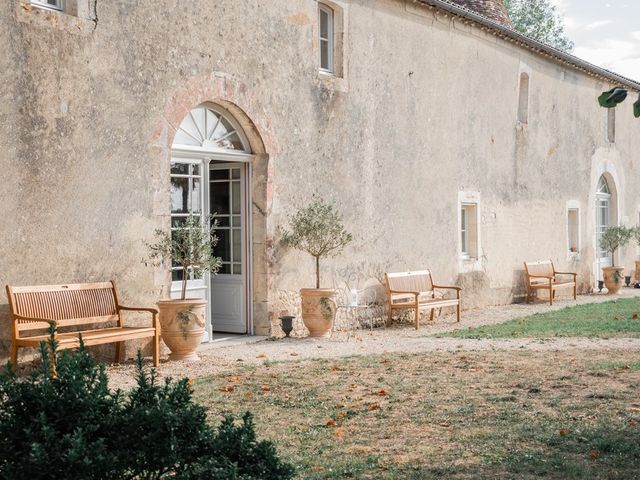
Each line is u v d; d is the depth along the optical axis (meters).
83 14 8.66
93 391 3.46
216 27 10.28
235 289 11.27
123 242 9.10
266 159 11.03
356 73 12.80
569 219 20.73
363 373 8.30
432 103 14.70
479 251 16.25
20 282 8.03
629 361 8.88
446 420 6.29
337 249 12.32
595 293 20.84
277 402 6.95
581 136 20.70
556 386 7.50
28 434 3.22
